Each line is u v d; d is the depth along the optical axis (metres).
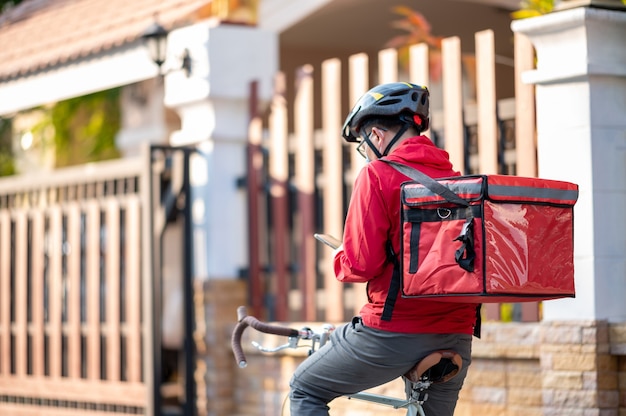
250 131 11.97
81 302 13.01
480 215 5.34
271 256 12.05
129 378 12.30
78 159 17.33
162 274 12.42
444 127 9.98
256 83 12.00
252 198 11.90
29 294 13.70
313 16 14.21
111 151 16.81
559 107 8.46
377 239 5.60
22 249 13.70
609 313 8.30
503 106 9.45
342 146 11.16
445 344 5.67
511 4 14.10
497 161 9.45
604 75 8.31
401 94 5.93
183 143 12.26
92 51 13.30
